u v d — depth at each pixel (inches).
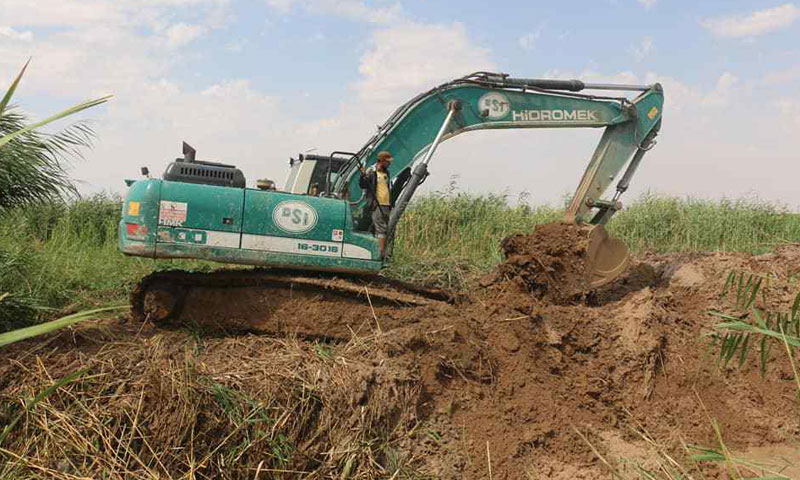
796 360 259.0
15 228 365.7
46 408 181.0
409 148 296.0
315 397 201.0
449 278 387.2
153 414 183.0
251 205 249.1
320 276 264.5
